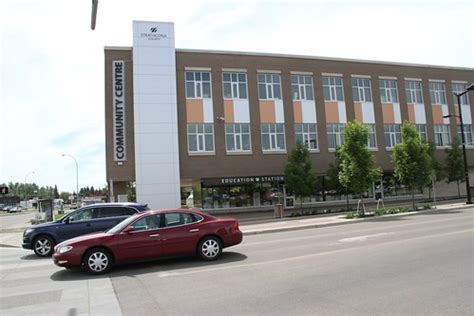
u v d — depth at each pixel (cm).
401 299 636
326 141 3222
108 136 2758
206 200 2891
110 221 1480
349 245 1248
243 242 1529
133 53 2789
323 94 3272
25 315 671
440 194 3722
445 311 571
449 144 3709
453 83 3812
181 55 2934
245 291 741
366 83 3459
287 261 1027
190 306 666
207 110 2944
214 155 2911
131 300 729
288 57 3194
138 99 2755
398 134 3506
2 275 1098
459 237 1254
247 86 3061
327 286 740
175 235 1070
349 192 3109
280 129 3116
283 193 3066
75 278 975
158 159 2744
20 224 3903
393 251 1074
